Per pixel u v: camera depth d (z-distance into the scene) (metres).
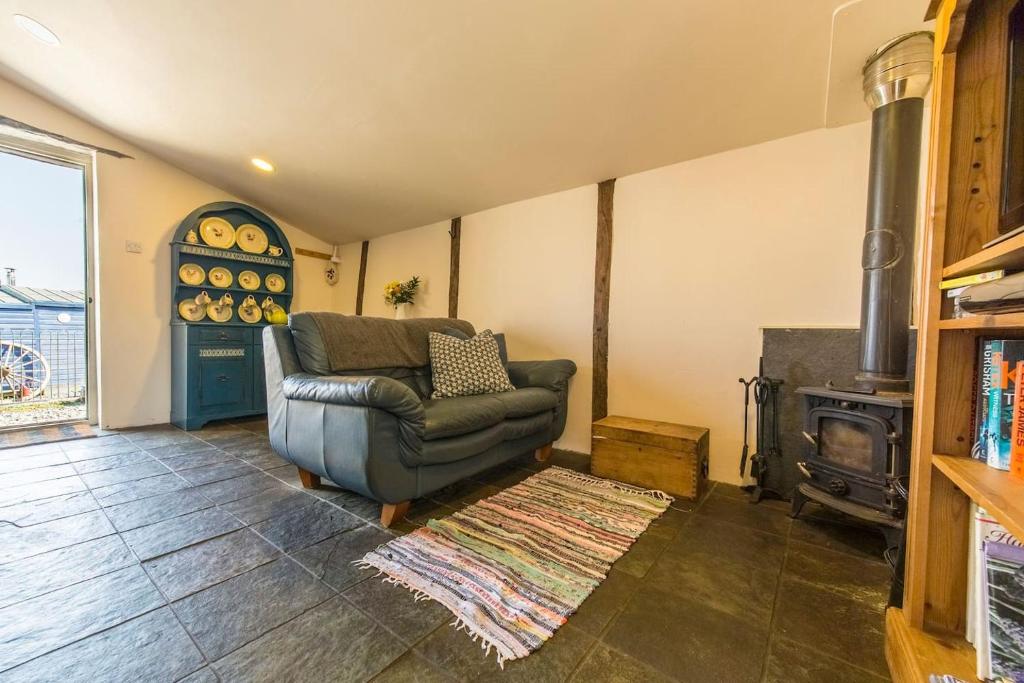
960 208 0.97
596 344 2.90
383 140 2.77
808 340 2.12
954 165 0.98
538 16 1.67
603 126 2.32
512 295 3.42
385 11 1.77
